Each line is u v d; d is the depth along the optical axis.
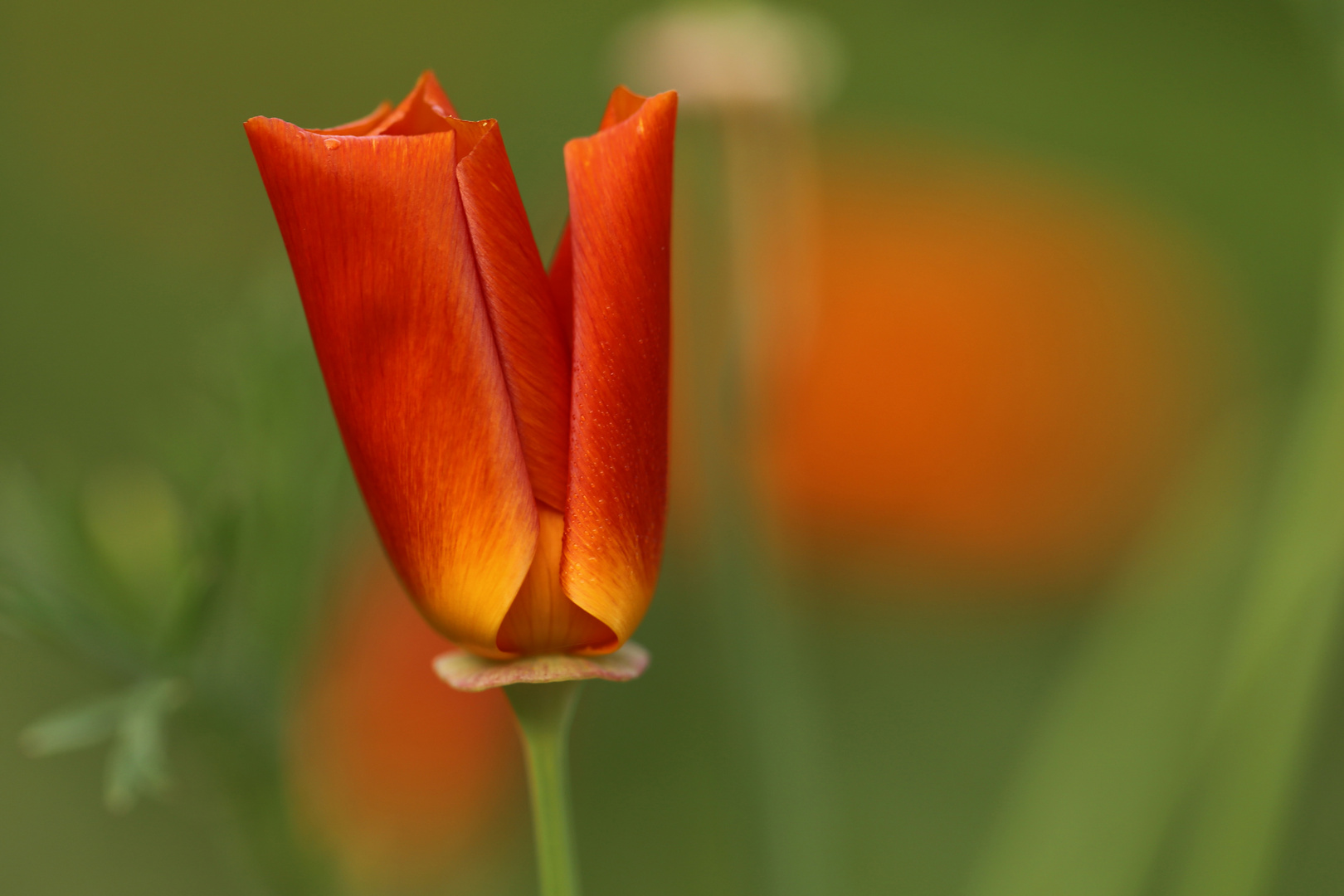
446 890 0.55
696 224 0.49
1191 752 0.48
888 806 0.73
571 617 0.42
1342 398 0.47
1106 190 0.85
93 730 0.47
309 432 0.49
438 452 0.41
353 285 0.41
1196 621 0.49
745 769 0.49
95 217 0.89
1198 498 0.52
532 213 0.72
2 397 0.81
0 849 0.69
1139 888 0.49
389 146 0.41
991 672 0.78
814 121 0.85
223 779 0.48
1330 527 0.47
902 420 0.77
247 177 0.92
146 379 0.84
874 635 0.78
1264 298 0.83
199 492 0.50
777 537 0.50
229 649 0.48
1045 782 0.49
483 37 0.95
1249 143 0.80
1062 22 0.52
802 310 0.50
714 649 0.50
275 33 0.94
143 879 0.70
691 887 0.66
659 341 0.41
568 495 0.41
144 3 0.91
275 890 0.49
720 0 0.49
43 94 0.89
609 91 0.50
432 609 0.42
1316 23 0.48
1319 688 0.47
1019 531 0.78
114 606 0.48
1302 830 0.69
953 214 0.83
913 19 0.81
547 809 0.42
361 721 0.52
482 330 0.41
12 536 0.48
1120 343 0.80
